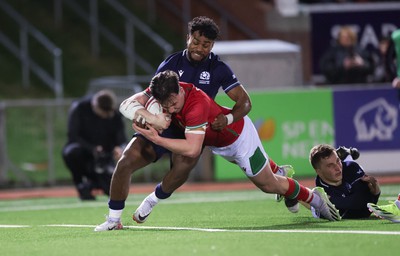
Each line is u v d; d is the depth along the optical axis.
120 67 72.25
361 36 67.62
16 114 54.12
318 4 74.06
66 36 73.00
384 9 67.62
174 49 74.00
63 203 43.38
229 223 29.39
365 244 21.92
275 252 20.97
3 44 70.69
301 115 52.44
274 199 40.25
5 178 53.91
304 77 70.94
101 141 43.94
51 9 75.12
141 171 54.94
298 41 71.69
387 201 35.72
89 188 44.00
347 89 52.69
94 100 43.69
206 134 27.19
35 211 38.81
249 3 73.56
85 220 32.94
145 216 28.33
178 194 46.50
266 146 52.12
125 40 74.62
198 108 25.89
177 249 21.88
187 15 75.50
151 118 25.59
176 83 25.33
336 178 28.66
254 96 52.19
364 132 52.84
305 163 52.50
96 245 23.25
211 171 53.53
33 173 54.19
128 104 26.05
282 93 52.34
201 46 27.00
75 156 43.38
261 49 58.72
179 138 27.53
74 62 71.00
